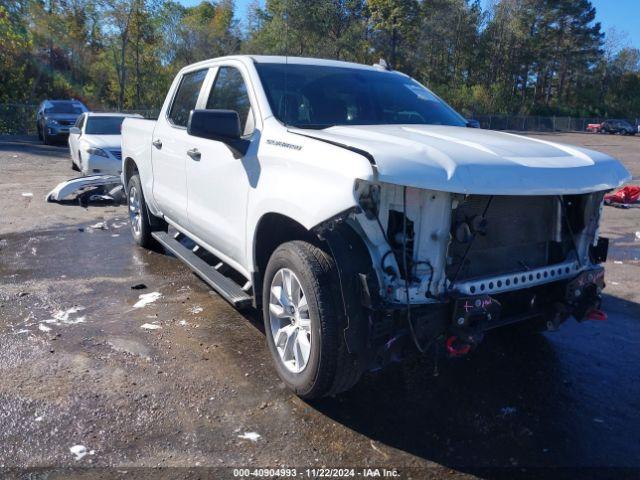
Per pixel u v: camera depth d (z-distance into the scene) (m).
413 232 3.19
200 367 4.16
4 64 34.47
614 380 4.14
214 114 3.96
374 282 3.14
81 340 4.57
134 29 41.31
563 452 3.28
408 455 3.22
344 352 3.35
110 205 10.67
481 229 3.29
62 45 45.19
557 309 3.71
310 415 3.58
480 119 65.88
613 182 3.62
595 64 87.19
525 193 3.17
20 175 14.56
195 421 3.48
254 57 4.84
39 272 6.36
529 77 86.94
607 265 7.18
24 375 3.97
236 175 4.30
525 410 3.72
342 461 3.15
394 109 4.75
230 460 3.13
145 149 6.47
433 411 3.68
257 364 4.23
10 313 5.11
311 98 4.48
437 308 3.19
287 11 48.03
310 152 3.46
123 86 41.66
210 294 5.71
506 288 3.46
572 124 67.25
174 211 5.75
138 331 4.77
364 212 3.12
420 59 68.38
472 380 4.10
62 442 3.25
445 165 3.12
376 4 60.53
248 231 4.15
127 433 3.35
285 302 3.79
